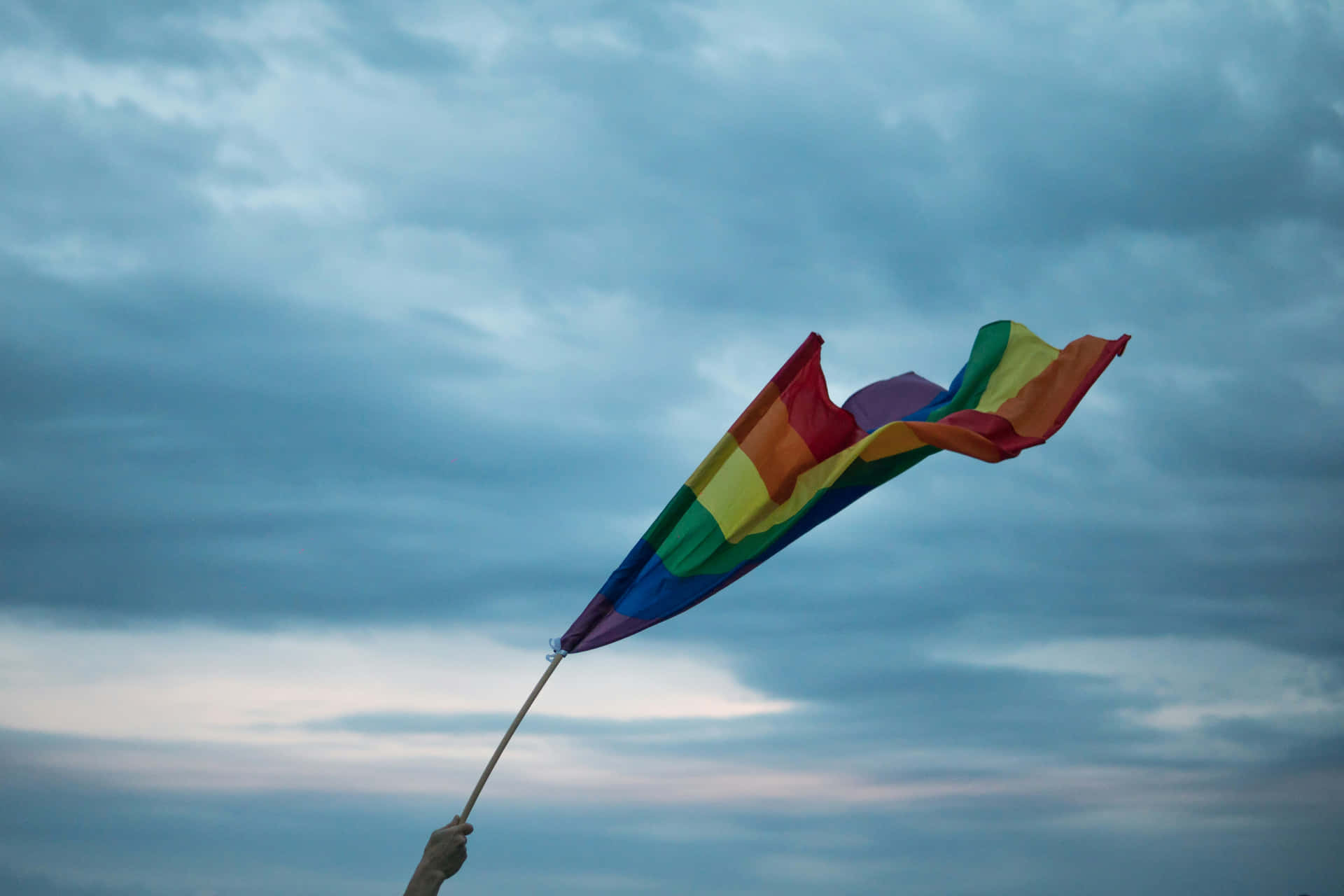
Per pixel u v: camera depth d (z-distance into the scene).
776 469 9.95
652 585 9.62
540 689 8.96
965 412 10.09
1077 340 10.39
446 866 5.02
